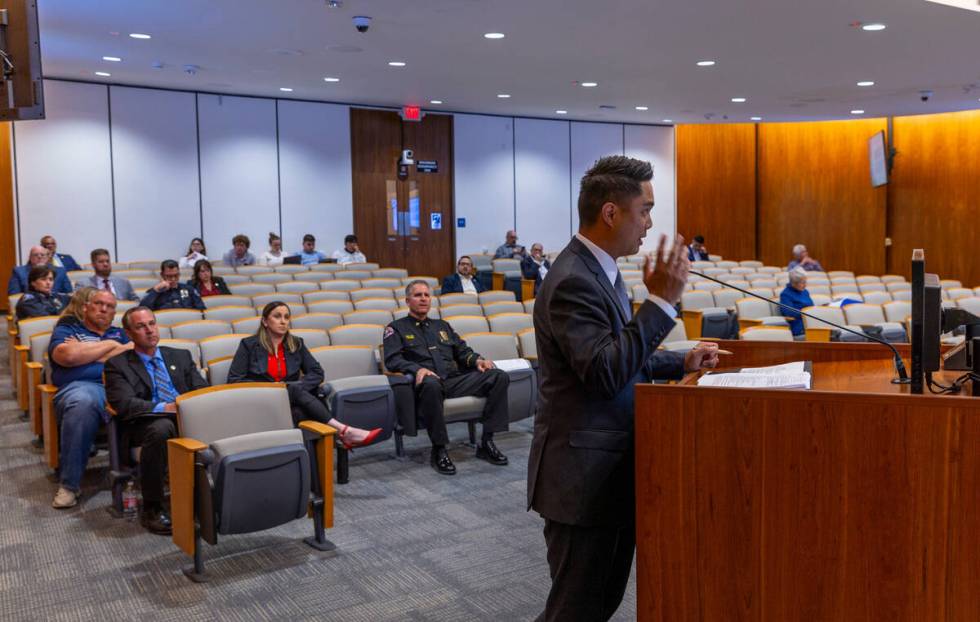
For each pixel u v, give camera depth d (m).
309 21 7.73
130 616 2.97
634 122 15.62
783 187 16.52
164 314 6.33
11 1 5.18
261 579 3.29
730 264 13.19
